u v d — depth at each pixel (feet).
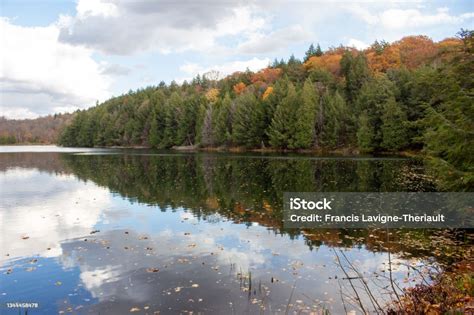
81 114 403.13
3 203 66.95
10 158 189.26
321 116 197.67
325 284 29.81
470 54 44.09
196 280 31.14
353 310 25.18
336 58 281.13
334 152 187.93
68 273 33.42
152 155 203.41
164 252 38.60
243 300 27.25
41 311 26.63
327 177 93.91
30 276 32.94
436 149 42.32
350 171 105.81
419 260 34.42
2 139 479.82
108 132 352.28
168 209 60.39
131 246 40.88
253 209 59.21
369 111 176.04
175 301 27.40
